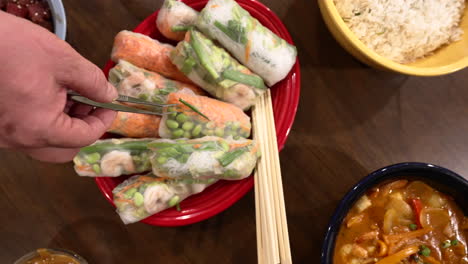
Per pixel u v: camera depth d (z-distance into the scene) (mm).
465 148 595
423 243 542
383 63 495
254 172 558
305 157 598
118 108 487
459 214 539
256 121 570
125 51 554
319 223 585
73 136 424
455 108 599
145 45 556
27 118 391
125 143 547
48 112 400
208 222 594
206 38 553
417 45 549
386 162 595
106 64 586
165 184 538
